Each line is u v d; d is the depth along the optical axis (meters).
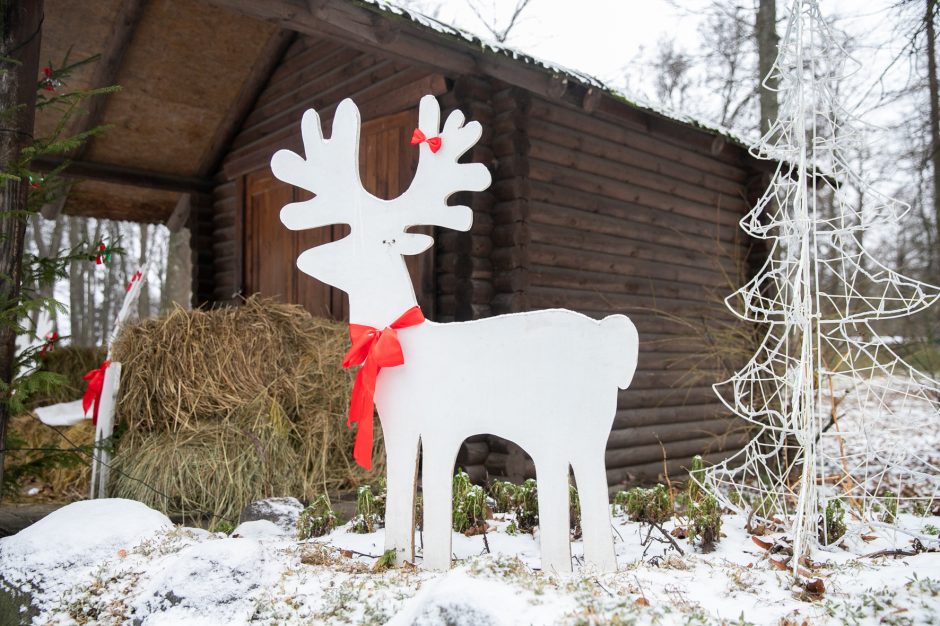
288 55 6.69
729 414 6.76
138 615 2.10
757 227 2.77
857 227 2.47
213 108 7.09
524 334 2.26
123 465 3.97
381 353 2.35
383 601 2.03
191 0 5.72
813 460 2.48
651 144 6.11
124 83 6.47
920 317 9.56
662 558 2.40
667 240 6.23
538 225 5.16
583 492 2.19
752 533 2.86
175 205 9.16
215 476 3.84
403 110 5.30
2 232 3.18
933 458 6.44
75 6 5.60
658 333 6.10
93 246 3.67
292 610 2.06
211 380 4.16
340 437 4.50
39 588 2.38
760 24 9.88
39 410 5.18
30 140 3.32
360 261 2.54
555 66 4.56
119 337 4.37
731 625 1.77
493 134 5.01
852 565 2.28
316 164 2.65
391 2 4.45
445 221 2.41
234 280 7.56
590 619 1.69
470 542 2.76
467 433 2.30
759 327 6.59
